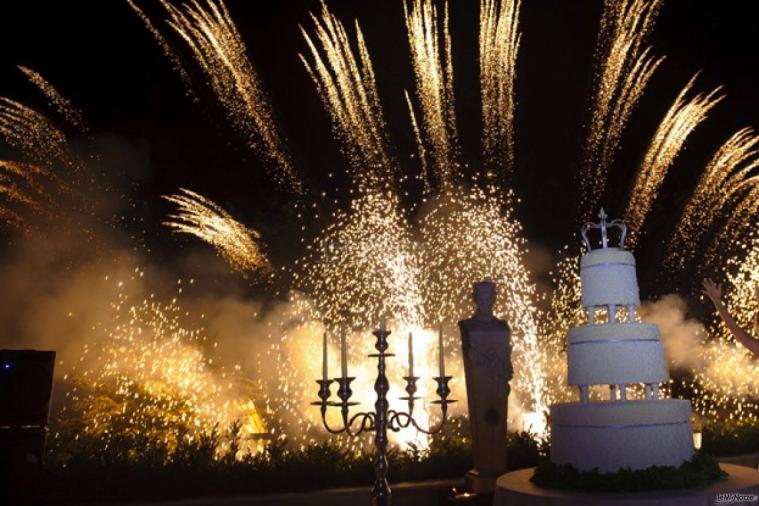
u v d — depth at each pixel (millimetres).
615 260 5246
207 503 5938
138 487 6203
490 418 6422
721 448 7918
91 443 7094
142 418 9453
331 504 6227
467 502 6145
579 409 5008
